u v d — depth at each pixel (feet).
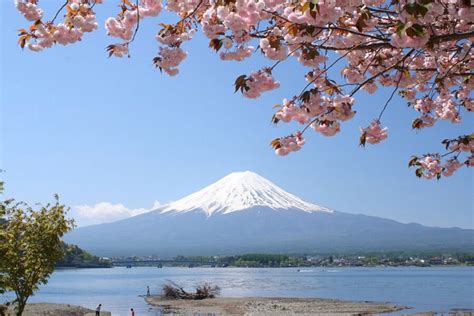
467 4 18.42
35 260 72.74
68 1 22.48
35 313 153.17
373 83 28.12
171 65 22.40
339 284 369.91
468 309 170.91
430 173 33.37
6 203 72.69
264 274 636.89
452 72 29.48
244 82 21.49
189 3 22.62
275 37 20.61
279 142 24.48
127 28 22.66
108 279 492.54
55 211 75.00
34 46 23.30
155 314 162.71
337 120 23.12
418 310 168.04
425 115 31.48
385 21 23.40
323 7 18.69
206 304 195.42
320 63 22.24
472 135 31.63
